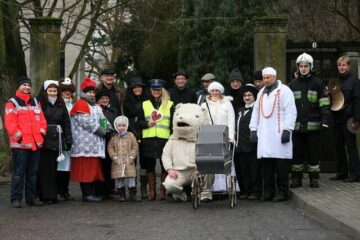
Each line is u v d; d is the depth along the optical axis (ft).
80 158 37.55
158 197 39.70
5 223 30.96
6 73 50.75
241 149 37.99
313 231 28.32
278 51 47.32
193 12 92.48
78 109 37.32
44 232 28.76
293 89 38.32
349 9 72.79
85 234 28.27
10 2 51.83
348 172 41.86
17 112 35.68
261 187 38.11
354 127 39.58
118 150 37.86
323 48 45.98
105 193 39.34
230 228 29.19
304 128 37.70
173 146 37.14
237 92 39.81
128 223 30.81
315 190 37.35
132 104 39.09
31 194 36.47
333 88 40.16
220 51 86.53
